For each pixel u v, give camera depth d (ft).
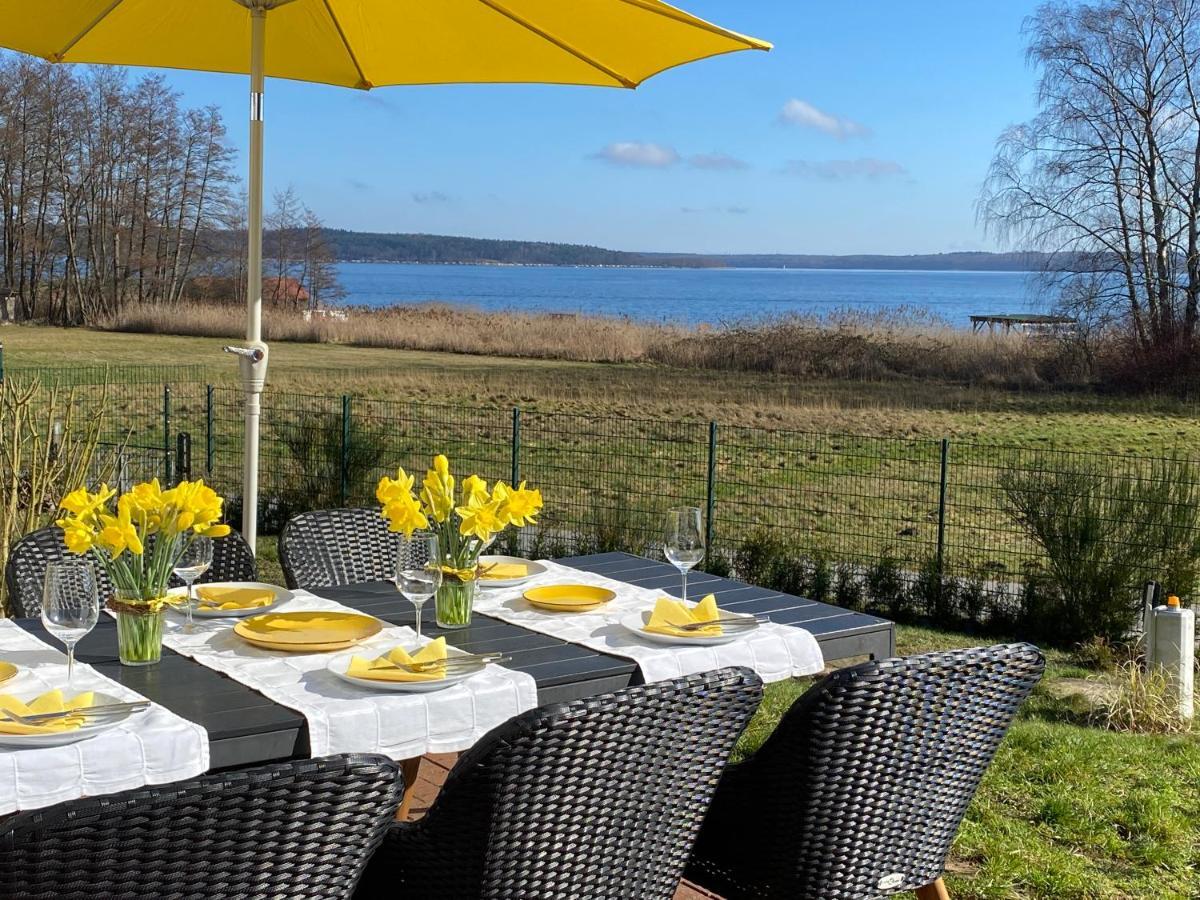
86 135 191.11
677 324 123.65
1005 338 95.30
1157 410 74.79
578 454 48.85
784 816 9.23
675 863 8.88
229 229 203.72
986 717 9.59
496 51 16.48
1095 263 93.81
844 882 9.39
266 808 6.73
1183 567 25.44
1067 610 26.45
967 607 27.86
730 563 30.01
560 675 9.90
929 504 40.52
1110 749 17.80
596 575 13.97
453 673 9.44
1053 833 14.70
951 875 13.42
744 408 68.85
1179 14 91.91
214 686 9.33
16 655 10.06
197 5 16.65
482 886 8.00
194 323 150.61
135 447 38.93
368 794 7.07
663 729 8.34
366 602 12.39
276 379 82.07
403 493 10.71
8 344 126.41
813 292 519.19
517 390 76.89
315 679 9.53
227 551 14.89
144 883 6.51
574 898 8.36
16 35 16.89
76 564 9.02
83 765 7.79
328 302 208.44
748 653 10.99
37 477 21.31
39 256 193.16
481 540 11.41
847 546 34.53
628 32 14.25
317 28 17.12
